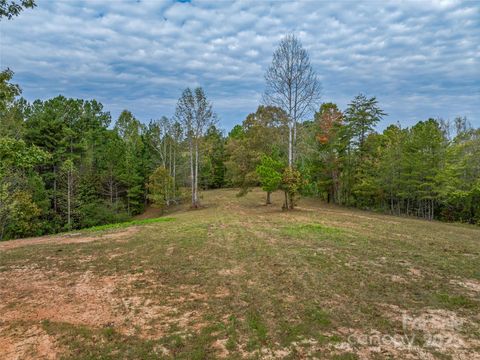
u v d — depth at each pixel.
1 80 7.04
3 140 8.20
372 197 25.92
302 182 20.34
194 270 6.78
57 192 24.77
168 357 3.52
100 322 4.39
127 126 44.06
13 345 3.80
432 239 10.39
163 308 4.84
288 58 19.61
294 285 5.76
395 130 29.52
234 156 29.55
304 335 3.96
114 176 31.14
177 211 27.45
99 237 10.98
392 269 6.71
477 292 5.43
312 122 26.36
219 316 4.54
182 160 35.53
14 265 7.23
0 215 19.16
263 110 28.84
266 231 11.73
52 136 26.84
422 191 21.33
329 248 8.69
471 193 20.47
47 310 4.79
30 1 6.21
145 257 7.94
